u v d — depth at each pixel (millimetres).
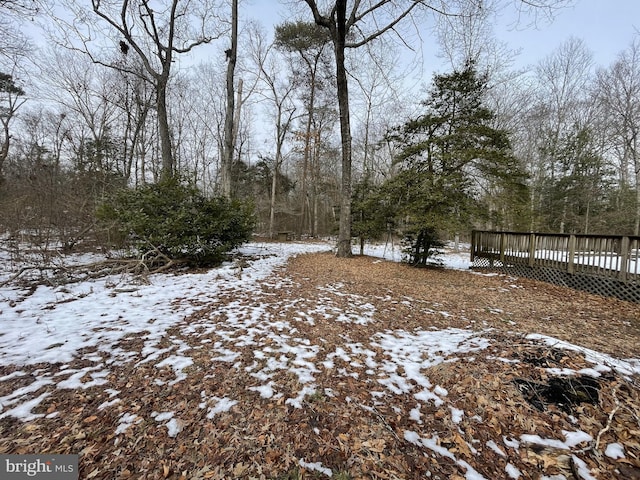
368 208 10523
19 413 2006
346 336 3619
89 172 10117
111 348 2996
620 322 4562
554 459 1788
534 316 4793
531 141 17375
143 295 4953
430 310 4879
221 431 1934
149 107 15180
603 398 2291
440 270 9039
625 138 15094
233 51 10336
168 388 2367
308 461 1735
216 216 8055
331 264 9195
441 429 2053
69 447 1743
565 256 7141
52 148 16312
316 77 17672
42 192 8383
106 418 1995
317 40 15352
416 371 2807
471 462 1783
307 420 2084
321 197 25906
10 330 3328
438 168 8844
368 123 17875
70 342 3080
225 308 4410
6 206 7730
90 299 4629
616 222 15945
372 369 2840
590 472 1699
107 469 1615
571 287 6969
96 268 6398
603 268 6340
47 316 3824
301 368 2791
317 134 18531
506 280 7762
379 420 2123
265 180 22938
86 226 8789
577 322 4520
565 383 2453
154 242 6973
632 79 14734
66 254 8406
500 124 14594
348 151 10398
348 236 10766
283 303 4805
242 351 3064
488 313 4859
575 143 17078
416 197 8484
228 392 2355
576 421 2105
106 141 15836
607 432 1993
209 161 22000
